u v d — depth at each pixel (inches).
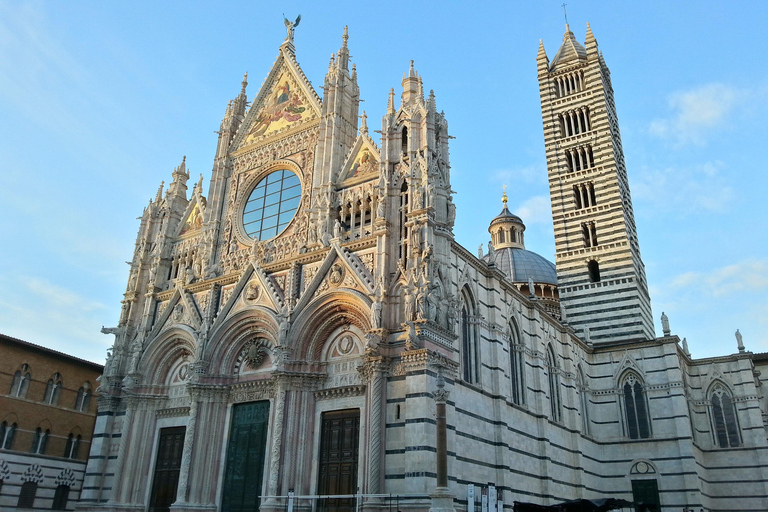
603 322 2815.0
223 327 1929.1
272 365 1814.7
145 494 1930.4
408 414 1438.2
